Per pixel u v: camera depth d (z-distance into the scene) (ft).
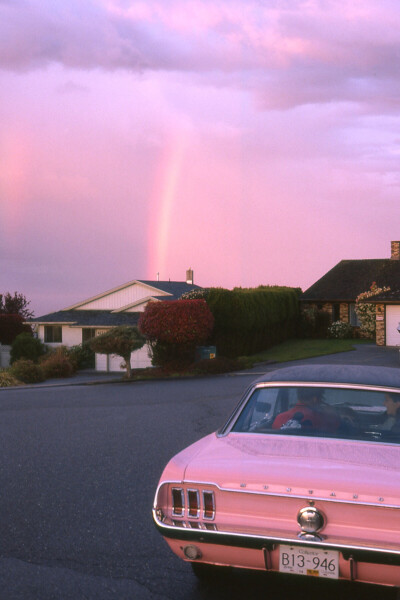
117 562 19.29
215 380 88.02
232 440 17.81
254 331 124.88
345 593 17.53
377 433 17.58
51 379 121.49
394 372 20.17
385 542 14.25
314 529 14.60
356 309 147.95
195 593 17.24
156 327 98.58
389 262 156.87
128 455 35.29
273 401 19.03
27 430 44.55
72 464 32.86
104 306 164.76
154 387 80.07
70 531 22.07
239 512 15.28
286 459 16.08
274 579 18.42
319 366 21.33
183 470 15.99
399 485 14.61
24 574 18.22
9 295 242.37
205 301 102.27
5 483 28.73
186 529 15.39
